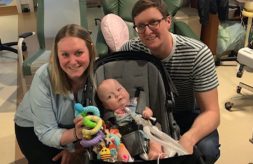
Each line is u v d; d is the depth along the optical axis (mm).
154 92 1650
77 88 1580
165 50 1600
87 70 1539
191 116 1859
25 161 2289
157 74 1613
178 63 1634
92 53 1516
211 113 1598
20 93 3084
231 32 3447
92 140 1348
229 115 2721
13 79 3324
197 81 1630
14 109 2852
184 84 1714
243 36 3494
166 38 1555
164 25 1521
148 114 1570
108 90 1571
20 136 1855
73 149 1639
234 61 3572
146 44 1579
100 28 2877
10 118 2734
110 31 2602
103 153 1370
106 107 1610
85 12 3148
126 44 1803
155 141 1440
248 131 2537
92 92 1531
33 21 4664
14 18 4781
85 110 1392
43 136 1570
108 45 2615
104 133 1429
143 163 1292
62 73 1500
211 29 3365
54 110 1581
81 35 1444
